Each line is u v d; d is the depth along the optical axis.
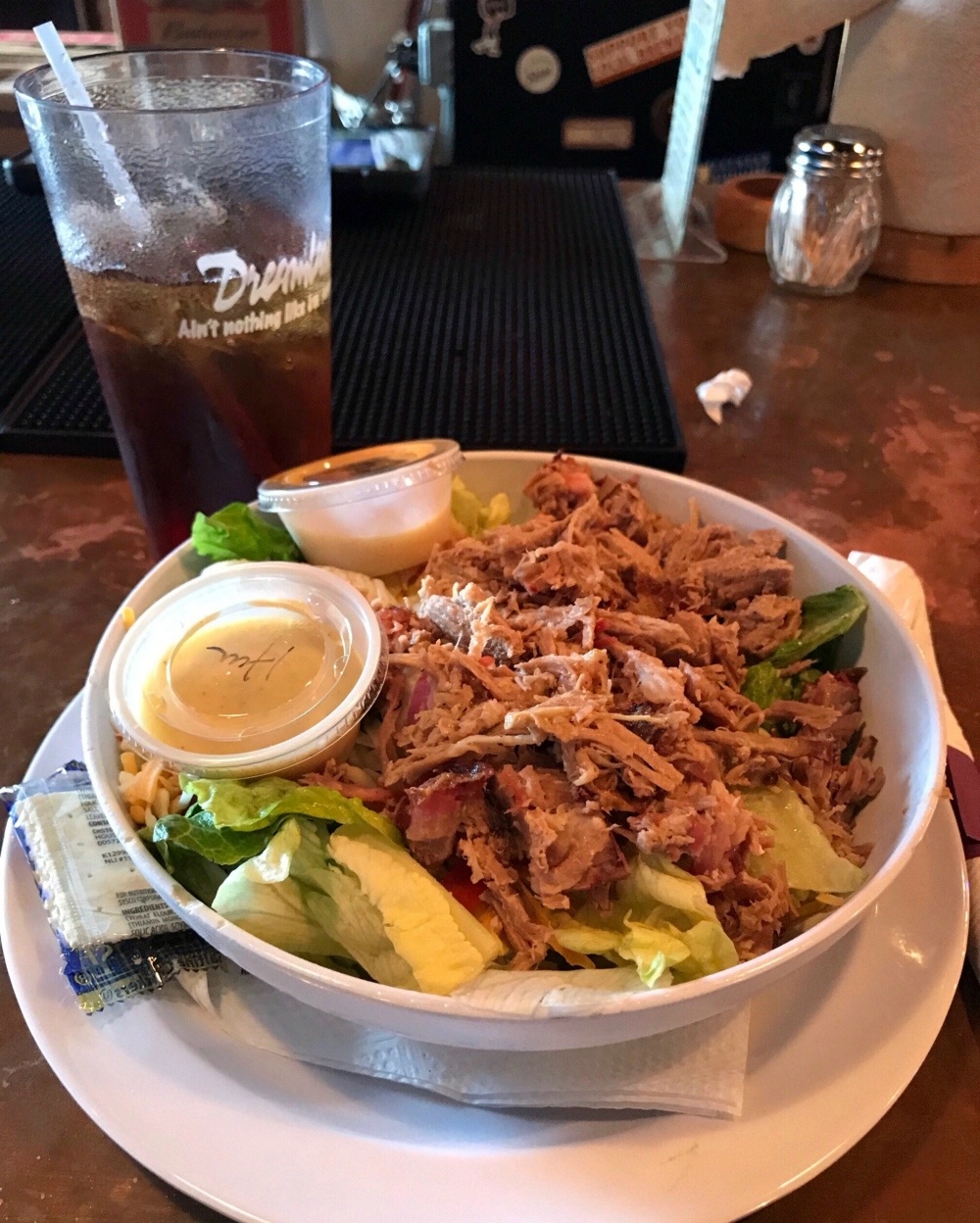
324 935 0.22
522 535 0.30
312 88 0.30
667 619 0.29
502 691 0.25
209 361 0.31
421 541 0.32
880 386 0.48
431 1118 0.20
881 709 0.27
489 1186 0.19
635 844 0.23
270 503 0.31
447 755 0.24
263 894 0.22
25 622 0.34
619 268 0.56
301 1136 0.20
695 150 0.56
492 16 0.70
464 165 0.73
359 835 0.22
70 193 0.29
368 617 0.27
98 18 0.83
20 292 0.51
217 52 0.34
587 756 0.23
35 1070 0.22
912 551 0.38
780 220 0.56
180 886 0.21
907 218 0.57
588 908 0.23
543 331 0.49
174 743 0.25
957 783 0.27
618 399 0.44
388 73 0.72
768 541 0.30
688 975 0.21
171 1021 0.22
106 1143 0.21
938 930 0.23
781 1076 0.21
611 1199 0.19
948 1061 0.23
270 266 0.30
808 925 0.24
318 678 0.26
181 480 0.34
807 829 0.25
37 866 0.24
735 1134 0.20
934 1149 0.21
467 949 0.21
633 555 0.30
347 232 0.60
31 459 0.42
